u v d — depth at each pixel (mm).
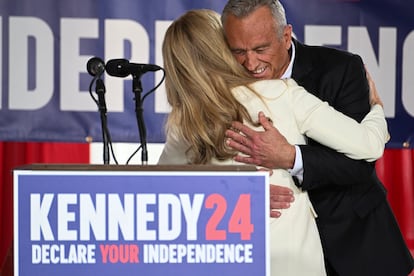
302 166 4797
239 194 3533
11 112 8477
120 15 8508
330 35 8562
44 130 8508
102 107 4840
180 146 5027
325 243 5570
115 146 8797
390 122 8641
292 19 8555
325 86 5621
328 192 5641
